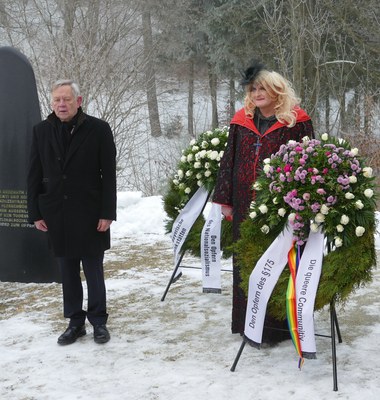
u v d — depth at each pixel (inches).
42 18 578.9
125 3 596.7
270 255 154.8
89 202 173.6
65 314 181.6
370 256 149.2
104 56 527.8
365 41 677.9
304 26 611.5
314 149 148.9
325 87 683.4
